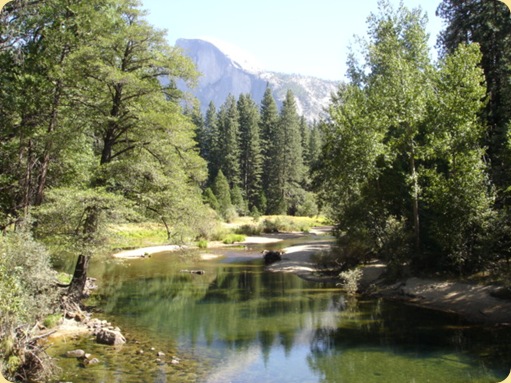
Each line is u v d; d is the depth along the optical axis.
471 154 19.77
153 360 11.45
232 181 75.50
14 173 19.73
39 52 18.95
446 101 20.81
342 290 21.83
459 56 20.88
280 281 24.58
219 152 77.62
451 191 19.11
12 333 9.36
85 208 15.11
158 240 42.00
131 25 16.66
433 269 21.03
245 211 70.81
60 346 12.28
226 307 18.25
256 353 12.31
